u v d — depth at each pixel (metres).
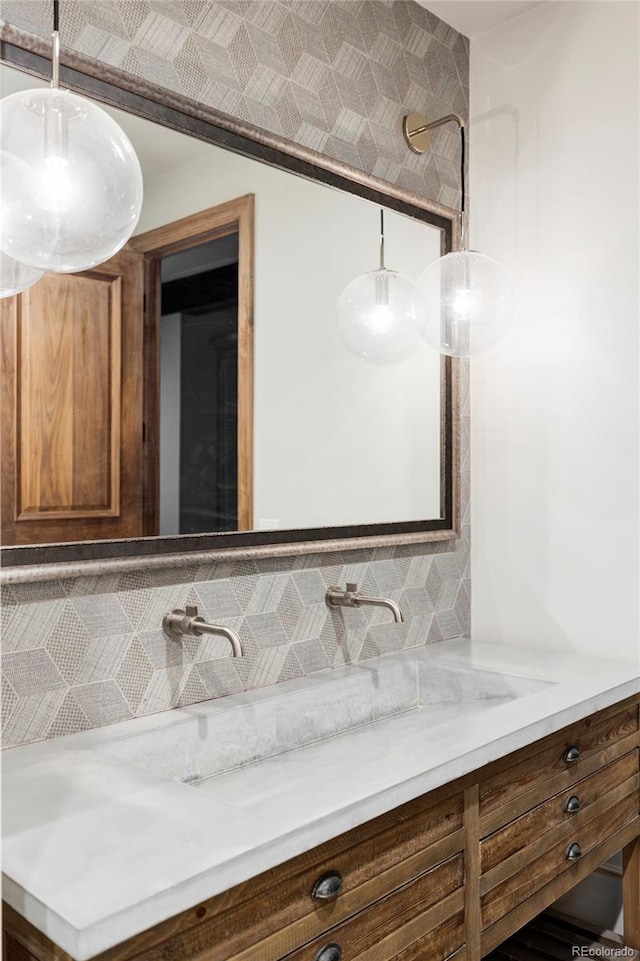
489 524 2.35
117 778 1.20
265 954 1.03
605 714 1.79
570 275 2.19
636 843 1.96
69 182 0.95
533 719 1.50
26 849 0.96
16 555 1.34
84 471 1.45
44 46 1.37
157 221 1.57
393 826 1.23
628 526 2.08
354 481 1.99
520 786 1.52
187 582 1.62
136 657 1.52
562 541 2.21
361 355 2.00
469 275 1.82
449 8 2.25
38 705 1.38
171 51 1.59
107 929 0.82
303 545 1.84
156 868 0.91
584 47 2.16
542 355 2.24
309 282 1.86
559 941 2.05
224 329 1.70
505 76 2.32
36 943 0.90
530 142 2.27
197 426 1.64
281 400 1.81
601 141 2.13
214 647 1.66
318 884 1.10
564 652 2.19
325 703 1.77
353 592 1.89
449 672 1.98
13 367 1.36
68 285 1.44
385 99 2.10
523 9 2.26
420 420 2.18
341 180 1.95
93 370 1.47
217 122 1.65
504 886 1.47
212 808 1.09
